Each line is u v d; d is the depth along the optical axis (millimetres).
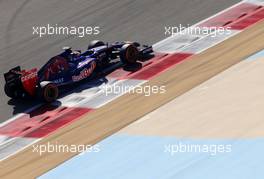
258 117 80000
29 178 76062
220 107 84312
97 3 127375
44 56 110062
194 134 79312
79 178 74375
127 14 121062
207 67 97062
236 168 70812
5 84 95625
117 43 104438
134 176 72812
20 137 86875
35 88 94312
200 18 116062
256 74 91438
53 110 92875
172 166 73438
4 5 132875
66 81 97250
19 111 93938
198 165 72625
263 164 70562
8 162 81000
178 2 123062
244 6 118625
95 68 100625
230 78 91812
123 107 89812
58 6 128625
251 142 75062
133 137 81250
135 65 102375
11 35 119062
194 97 88500
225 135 77625
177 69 98438
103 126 85562
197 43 106688
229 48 102438
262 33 106125
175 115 84812
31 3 132000
